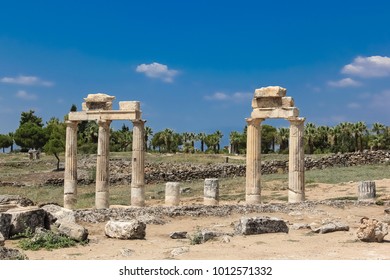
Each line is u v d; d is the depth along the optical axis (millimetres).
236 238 29453
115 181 73875
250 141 45531
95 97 45281
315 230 31609
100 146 45281
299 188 44312
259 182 45625
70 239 28000
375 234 28094
